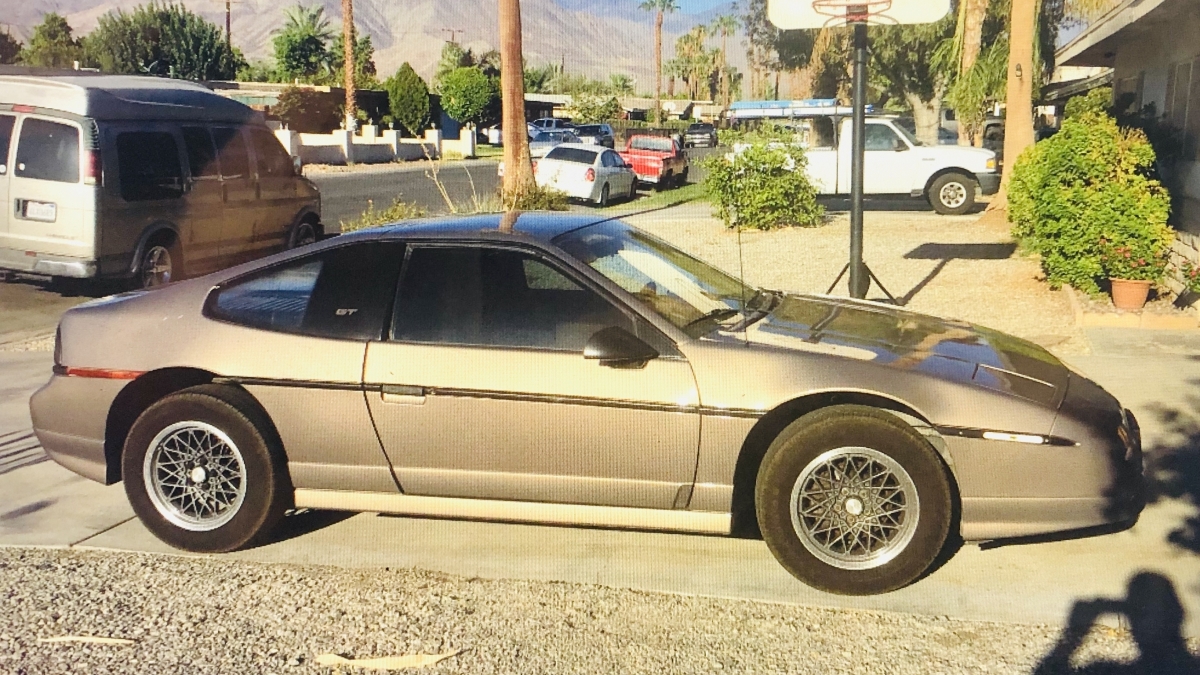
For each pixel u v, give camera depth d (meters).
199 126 12.70
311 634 4.20
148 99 12.08
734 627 4.24
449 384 4.71
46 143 11.18
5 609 4.43
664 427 4.55
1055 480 4.41
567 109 48.75
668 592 4.57
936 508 4.40
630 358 4.55
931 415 4.43
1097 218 10.20
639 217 21.09
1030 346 5.37
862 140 8.12
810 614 4.35
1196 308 9.61
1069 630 4.17
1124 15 12.65
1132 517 4.66
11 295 12.80
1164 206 10.10
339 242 5.09
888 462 4.41
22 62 41.88
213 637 4.18
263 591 4.61
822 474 4.48
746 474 4.67
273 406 4.91
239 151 13.38
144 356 5.06
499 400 4.67
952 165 20.44
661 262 5.34
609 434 4.60
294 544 5.14
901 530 4.45
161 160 12.03
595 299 4.76
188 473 5.00
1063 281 10.81
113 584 4.69
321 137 41.25
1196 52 11.81
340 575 4.79
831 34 29.33
